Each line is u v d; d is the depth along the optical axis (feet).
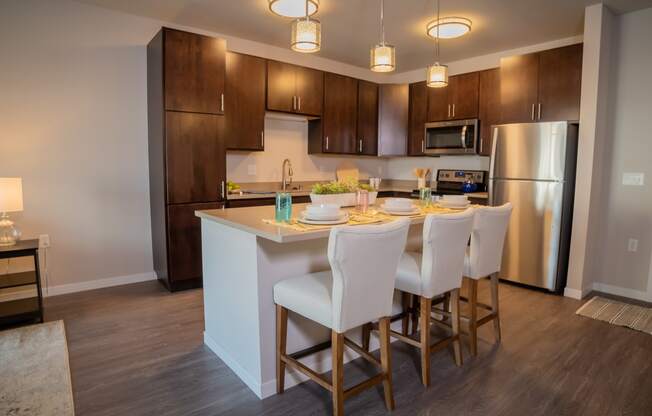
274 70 14.24
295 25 7.50
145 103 12.51
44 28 10.75
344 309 5.46
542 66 12.61
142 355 7.97
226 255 7.37
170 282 11.67
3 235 9.37
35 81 10.72
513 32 13.19
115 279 12.42
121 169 12.24
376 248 5.55
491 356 8.07
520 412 6.26
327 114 15.97
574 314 10.34
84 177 11.64
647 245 11.58
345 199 8.61
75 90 11.32
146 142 12.61
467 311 10.43
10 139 10.50
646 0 10.67
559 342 8.71
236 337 7.25
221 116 12.24
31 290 11.18
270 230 5.97
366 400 6.56
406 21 12.28
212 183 12.19
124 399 6.48
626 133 11.77
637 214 11.72
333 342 5.60
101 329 9.14
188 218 11.83
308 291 6.11
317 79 15.48
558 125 11.50
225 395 6.66
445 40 14.06
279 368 6.68
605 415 6.19
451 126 16.10
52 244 11.30
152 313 10.12
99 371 7.34
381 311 6.03
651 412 6.27
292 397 6.64
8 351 7.98
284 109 14.61
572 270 11.75
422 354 6.97
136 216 12.64
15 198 9.20
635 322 9.80
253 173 15.38
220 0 10.96
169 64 11.14
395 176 19.93
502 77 13.52
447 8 11.23
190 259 11.97
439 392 6.79
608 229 12.24
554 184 11.69
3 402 6.29
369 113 17.49
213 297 8.02
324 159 17.61
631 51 11.53
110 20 11.69
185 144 11.59
